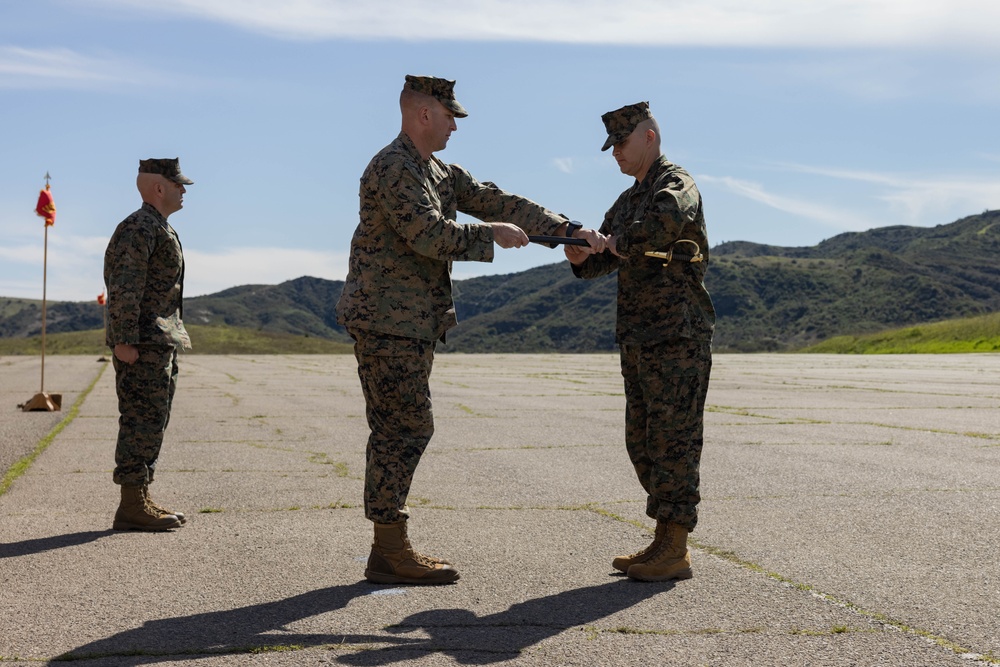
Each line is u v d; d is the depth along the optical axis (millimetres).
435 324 4309
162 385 5391
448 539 5039
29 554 4750
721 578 4230
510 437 9594
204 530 5320
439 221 4109
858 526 5270
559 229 4469
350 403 14297
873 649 3283
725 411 12297
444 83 4270
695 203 4199
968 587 4047
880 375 21406
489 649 3305
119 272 5340
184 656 3244
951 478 6824
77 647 3336
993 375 21031
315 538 5105
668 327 4207
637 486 6664
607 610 3758
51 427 10711
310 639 3418
